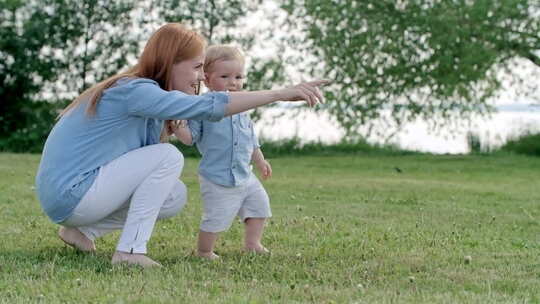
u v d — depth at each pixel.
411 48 18.19
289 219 6.29
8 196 7.45
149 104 3.85
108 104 3.95
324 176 11.98
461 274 4.05
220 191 4.47
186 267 3.99
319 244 5.05
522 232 5.93
